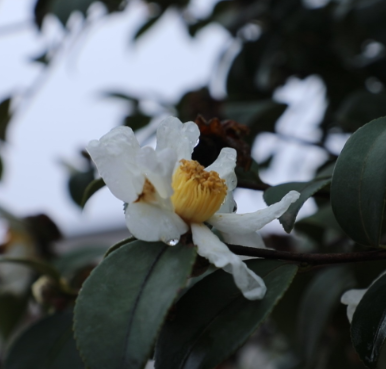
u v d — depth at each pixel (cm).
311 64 70
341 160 36
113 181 33
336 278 50
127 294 32
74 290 51
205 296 34
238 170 42
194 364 32
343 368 55
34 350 47
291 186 38
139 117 67
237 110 59
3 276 64
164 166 32
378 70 67
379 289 35
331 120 69
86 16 61
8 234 65
